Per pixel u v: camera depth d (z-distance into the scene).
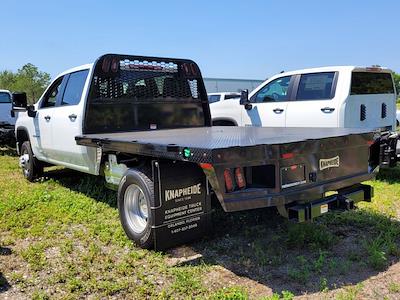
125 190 4.16
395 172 7.32
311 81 7.34
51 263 3.74
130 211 4.22
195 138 4.14
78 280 3.38
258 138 3.95
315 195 3.64
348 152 4.03
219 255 3.90
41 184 6.93
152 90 6.03
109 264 3.68
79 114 5.42
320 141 3.69
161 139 4.12
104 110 5.53
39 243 4.21
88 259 3.77
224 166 3.20
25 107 6.76
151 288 3.26
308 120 7.26
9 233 4.54
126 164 4.50
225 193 3.24
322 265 3.62
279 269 3.58
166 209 3.75
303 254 3.88
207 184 3.96
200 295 3.16
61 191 6.35
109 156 4.93
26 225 4.79
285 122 7.62
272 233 4.41
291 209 3.56
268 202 3.35
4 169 8.77
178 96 6.34
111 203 5.61
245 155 3.24
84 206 5.46
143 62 5.91
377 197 5.82
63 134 5.86
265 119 7.97
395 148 6.27
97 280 3.40
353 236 4.34
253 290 3.23
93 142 4.73
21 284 3.34
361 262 3.67
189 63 6.45
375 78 7.48
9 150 12.50
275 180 3.38
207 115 6.68
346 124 6.84
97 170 5.19
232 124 8.67
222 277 3.46
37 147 6.86
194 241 4.05
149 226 3.79
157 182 3.70
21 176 7.90
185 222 3.86
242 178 3.33
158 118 6.10
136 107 5.84
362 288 3.22
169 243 3.79
